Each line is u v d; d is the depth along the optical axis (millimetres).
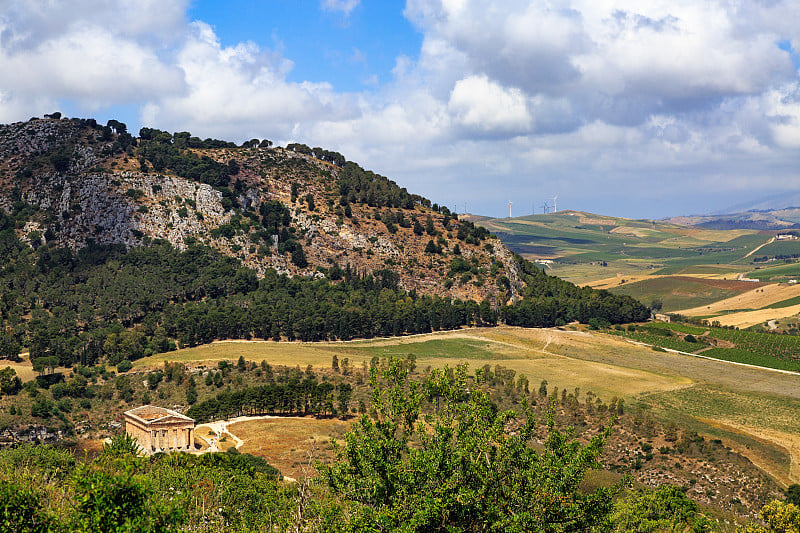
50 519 36281
